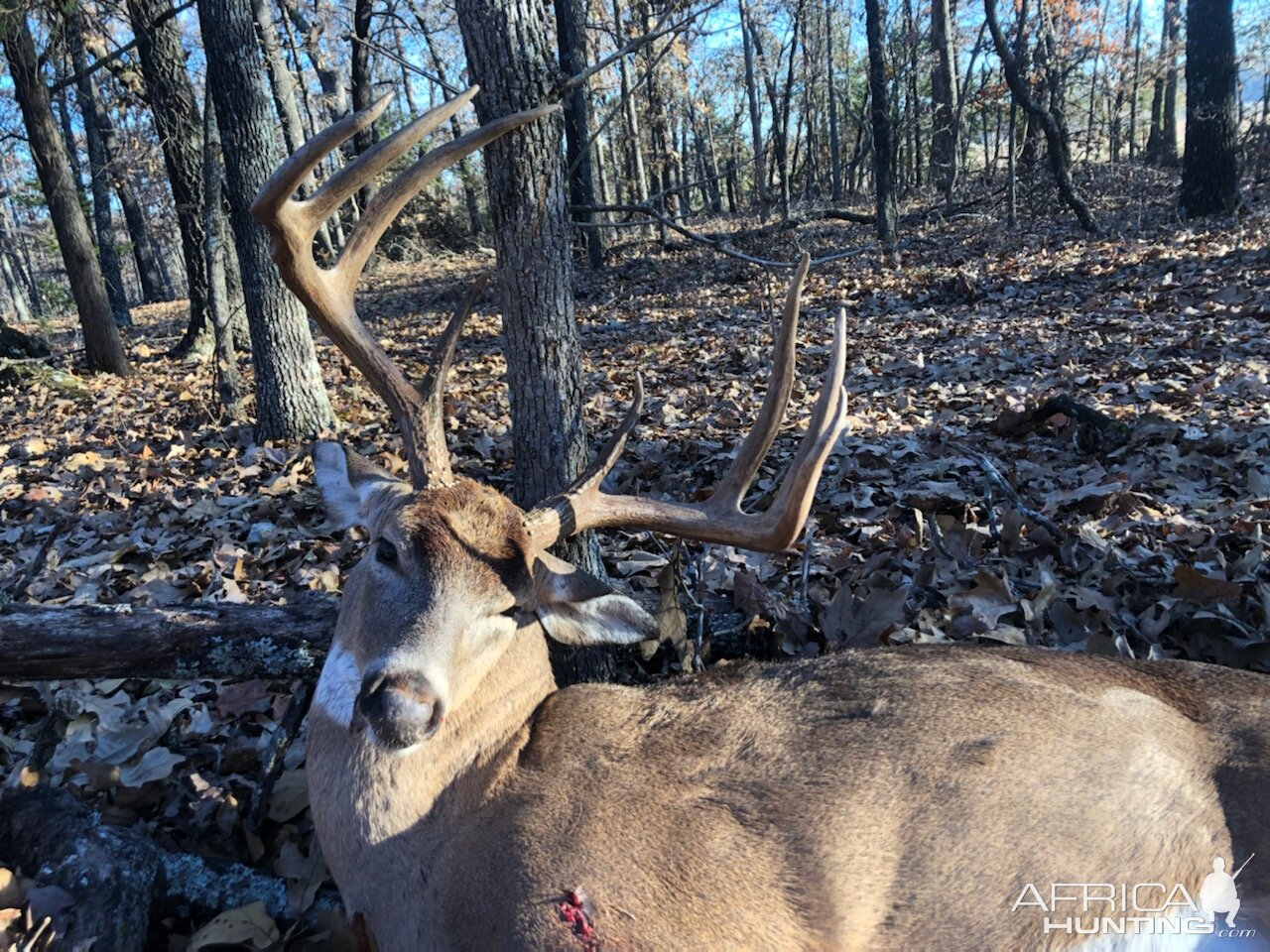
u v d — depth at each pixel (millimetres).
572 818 823
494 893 804
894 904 793
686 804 828
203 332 4457
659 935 764
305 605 1149
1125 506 1595
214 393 2846
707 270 5527
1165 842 801
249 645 1100
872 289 4227
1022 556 1495
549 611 989
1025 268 4223
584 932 760
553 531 980
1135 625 1273
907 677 900
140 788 1062
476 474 2074
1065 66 7332
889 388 2557
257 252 2428
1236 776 821
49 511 2012
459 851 842
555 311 1250
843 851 794
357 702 809
